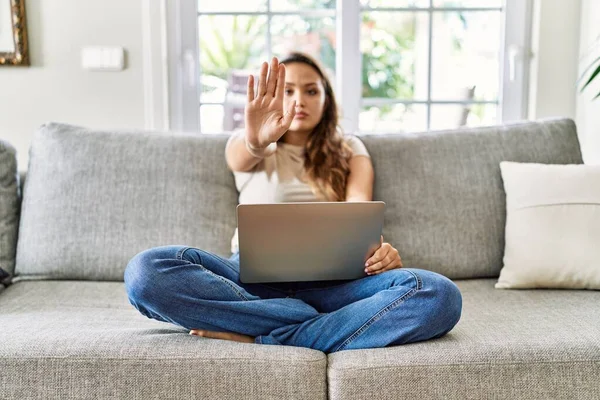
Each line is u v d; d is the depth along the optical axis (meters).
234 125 2.83
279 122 1.70
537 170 2.00
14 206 2.11
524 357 1.36
